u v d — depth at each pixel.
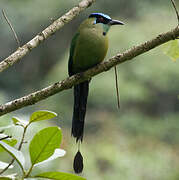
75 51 5.24
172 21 16.31
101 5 18.48
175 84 16.36
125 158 13.53
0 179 2.92
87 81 4.97
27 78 19.75
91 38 5.10
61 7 17.55
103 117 16.84
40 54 20.06
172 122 16.67
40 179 2.96
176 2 17.45
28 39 18.25
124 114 17.00
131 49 3.77
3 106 3.63
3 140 3.27
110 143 15.41
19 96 19.16
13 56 3.83
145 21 16.47
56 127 2.91
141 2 17.70
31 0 17.91
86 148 13.72
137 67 15.73
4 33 18.08
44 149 2.96
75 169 3.56
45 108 15.93
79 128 4.83
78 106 4.97
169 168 13.66
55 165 8.46
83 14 19.16
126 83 15.55
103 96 15.63
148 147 15.41
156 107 17.75
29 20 17.92
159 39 3.64
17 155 2.84
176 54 4.11
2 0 17.94
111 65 3.87
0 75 19.02
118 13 18.08
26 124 3.12
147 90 15.99
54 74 16.14
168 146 15.80
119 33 15.38
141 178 13.15
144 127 16.58
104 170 13.40
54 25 4.11
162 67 15.77
